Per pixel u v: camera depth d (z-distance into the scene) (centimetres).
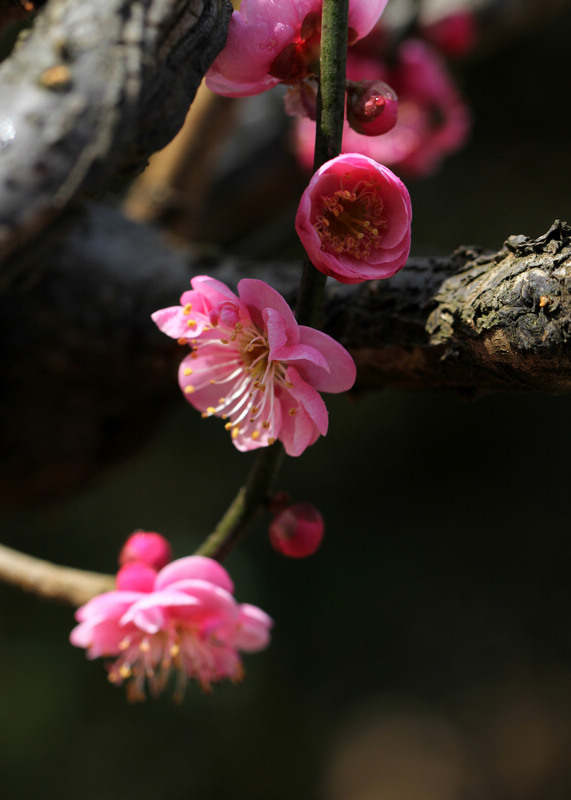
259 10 41
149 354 49
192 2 40
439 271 43
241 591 107
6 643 101
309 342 41
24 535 101
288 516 43
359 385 45
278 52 42
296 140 60
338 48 41
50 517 58
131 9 40
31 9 41
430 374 44
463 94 110
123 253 49
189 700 109
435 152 56
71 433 52
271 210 72
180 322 42
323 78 41
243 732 112
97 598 44
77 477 53
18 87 39
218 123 59
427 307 43
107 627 44
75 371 50
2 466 52
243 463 112
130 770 103
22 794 96
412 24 62
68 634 103
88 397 51
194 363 43
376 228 41
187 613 44
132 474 107
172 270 49
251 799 108
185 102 40
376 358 44
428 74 54
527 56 110
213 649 44
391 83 54
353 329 44
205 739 109
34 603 102
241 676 45
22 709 99
